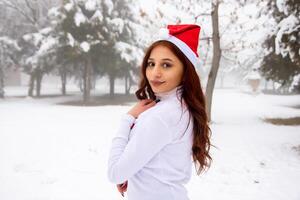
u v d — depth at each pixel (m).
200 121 1.57
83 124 14.65
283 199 5.25
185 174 1.57
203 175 6.53
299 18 10.90
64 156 8.05
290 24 10.98
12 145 9.37
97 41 28.77
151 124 1.40
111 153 1.49
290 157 8.41
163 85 1.53
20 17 36.66
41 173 6.52
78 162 7.46
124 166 1.41
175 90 1.56
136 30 33.62
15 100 32.59
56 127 13.44
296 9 10.97
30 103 28.98
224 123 16.00
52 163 7.34
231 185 5.99
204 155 1.70
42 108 23.66
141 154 1.39
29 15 37.00
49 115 18.73
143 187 1.46
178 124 1.47
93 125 14.32
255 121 17.16
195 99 1.55
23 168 6.85
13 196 5.20
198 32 1.58
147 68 1.61
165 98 1.57
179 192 1.49
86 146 9.38
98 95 43.44
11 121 15.47
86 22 28.75
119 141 1.51
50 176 6.31
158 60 1.53
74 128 13.22
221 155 8.51
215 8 15.02
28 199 5.09
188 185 5.93
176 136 1.47
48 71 35.19
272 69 19.31
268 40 16.84
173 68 1.52
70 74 42.31
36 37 31.92
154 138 1.40
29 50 37.00
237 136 11.85
